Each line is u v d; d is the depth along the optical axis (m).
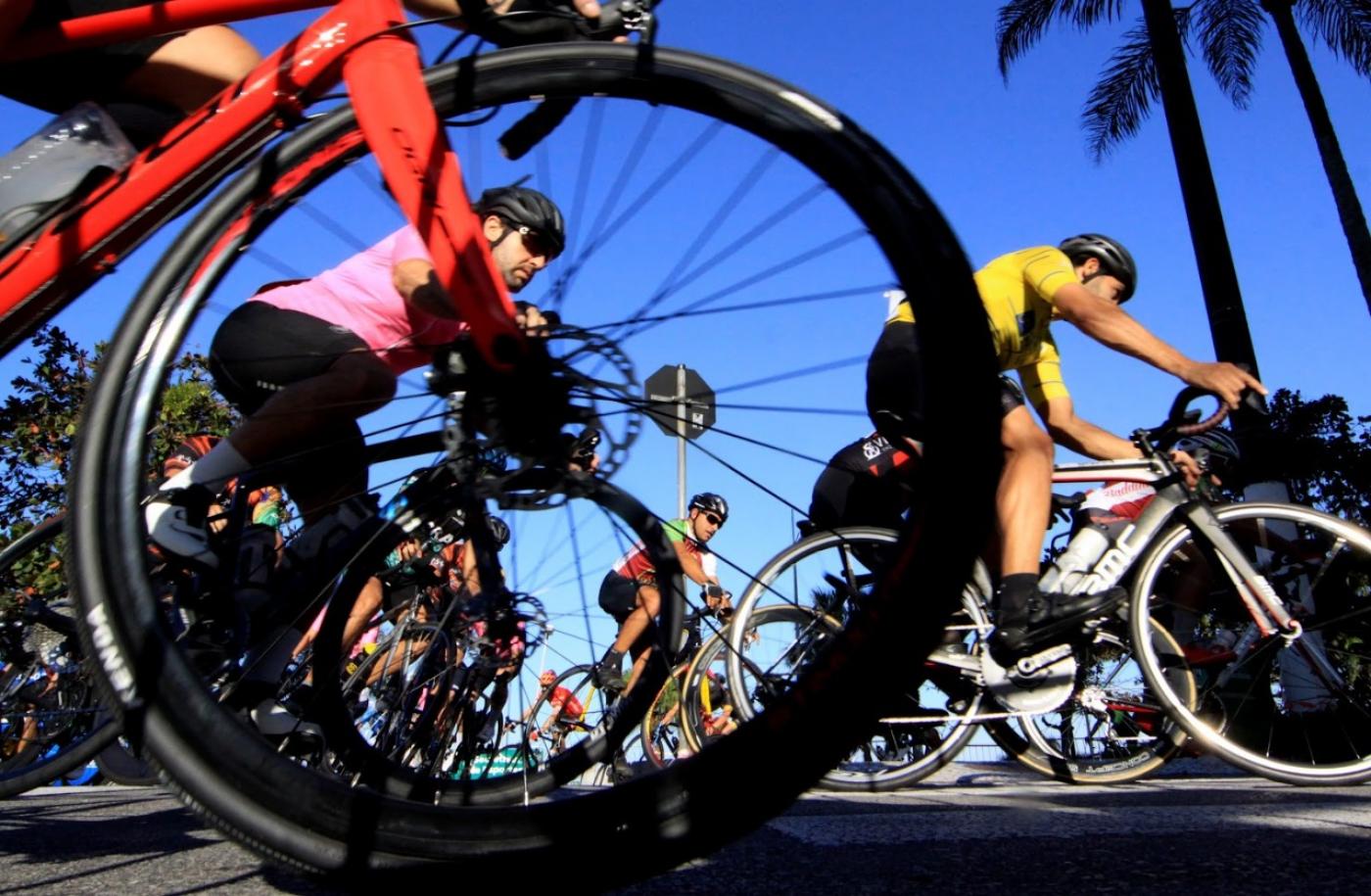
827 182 1.35
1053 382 3.56
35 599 3.14
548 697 2.32
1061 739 3.86
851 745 1.23
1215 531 3.42
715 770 1.25
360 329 2.02
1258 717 3.57
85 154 1.51
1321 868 1.63
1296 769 3.34
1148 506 3.48
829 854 1.89
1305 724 3.49
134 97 1.83
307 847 1.23
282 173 1.43
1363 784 3.34
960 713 3.72
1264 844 1.87
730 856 1.88
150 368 1.35
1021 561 2.89
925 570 1.21
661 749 4.46
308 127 1.46
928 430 1.24
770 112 1.38
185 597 1.68
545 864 1.23
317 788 1.24
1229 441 4.10
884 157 1.33
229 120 1.50
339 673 2.01
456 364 1.51
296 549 1.87
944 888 1.57
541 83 1.44
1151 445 3.46
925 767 3.72
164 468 1.82
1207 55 13.19
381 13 1.50
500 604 1.75
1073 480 3.48
